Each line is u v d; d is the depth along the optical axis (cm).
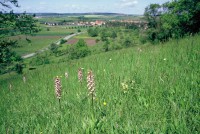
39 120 571
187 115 442
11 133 526
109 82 734
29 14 2469
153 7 5447
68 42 15812
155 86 615
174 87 588
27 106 715
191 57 847
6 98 956
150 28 5522
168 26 4234
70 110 584
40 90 910
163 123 434
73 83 847
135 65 896
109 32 16438
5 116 674
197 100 497
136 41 10406
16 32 2402
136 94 604
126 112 497
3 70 2666
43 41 17250
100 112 533
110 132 442
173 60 855
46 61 9256
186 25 4025
